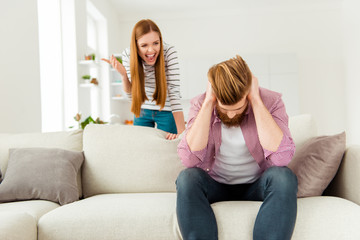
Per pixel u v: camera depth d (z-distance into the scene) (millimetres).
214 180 1255
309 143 1429
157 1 5320
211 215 1065
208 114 1204
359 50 4855
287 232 988
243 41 5762
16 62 2496
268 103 1263
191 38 5855
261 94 1283
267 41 5727
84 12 4062
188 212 1034
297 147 1534
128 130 1698
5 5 2383
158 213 1181
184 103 5469
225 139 1265
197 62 5367
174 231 1138
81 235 1164
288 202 1018
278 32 5715
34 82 2738
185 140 1237
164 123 2088
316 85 5645
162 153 1617
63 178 1498
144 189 1583
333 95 5621
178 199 1078
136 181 1586
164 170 1590
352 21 5109
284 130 1195
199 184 1106
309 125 1569
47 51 3531
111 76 5102
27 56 2646
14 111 2455
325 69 5641
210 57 5805
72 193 1481
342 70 5602
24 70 2600
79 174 1649
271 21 5730
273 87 5262
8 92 2391
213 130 1267
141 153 1622
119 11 5680
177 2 5395
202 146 1218
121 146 1645
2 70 2330
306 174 1330
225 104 1080
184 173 1137
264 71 5281
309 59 5664
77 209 1238
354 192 1247
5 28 2377
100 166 1621
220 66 1114
